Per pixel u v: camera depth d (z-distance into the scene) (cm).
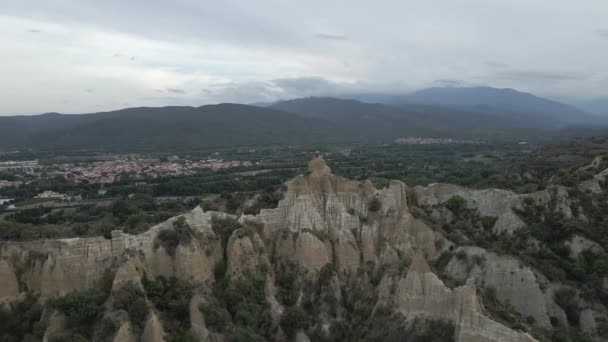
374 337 5644
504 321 5106
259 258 6525
